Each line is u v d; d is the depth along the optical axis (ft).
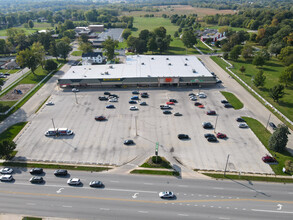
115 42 597.93
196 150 246.88
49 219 172.14
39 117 312.09
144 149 248.73
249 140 262.26
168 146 253.03
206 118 306.55
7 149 229.86
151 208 180.75
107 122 298.15
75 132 278.46
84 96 370.94
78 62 556.92
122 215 174.81
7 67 522.06
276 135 237.66
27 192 196.44
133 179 209.26
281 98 355.56
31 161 232.32
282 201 185.88
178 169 220.84
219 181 206.49
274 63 522.47
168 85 406.21
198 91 385.09
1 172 214.48
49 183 205.57
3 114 318.86
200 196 191.11
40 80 442.91
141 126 289.33
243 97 364.58
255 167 222.69
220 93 377.91
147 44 606.14
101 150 247.50
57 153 243.40
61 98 364.99
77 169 221.46
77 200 188.24
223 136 265.13
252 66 506.07
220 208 180.04
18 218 172.96
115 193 194.59
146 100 354.33
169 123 295.48
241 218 171.63
